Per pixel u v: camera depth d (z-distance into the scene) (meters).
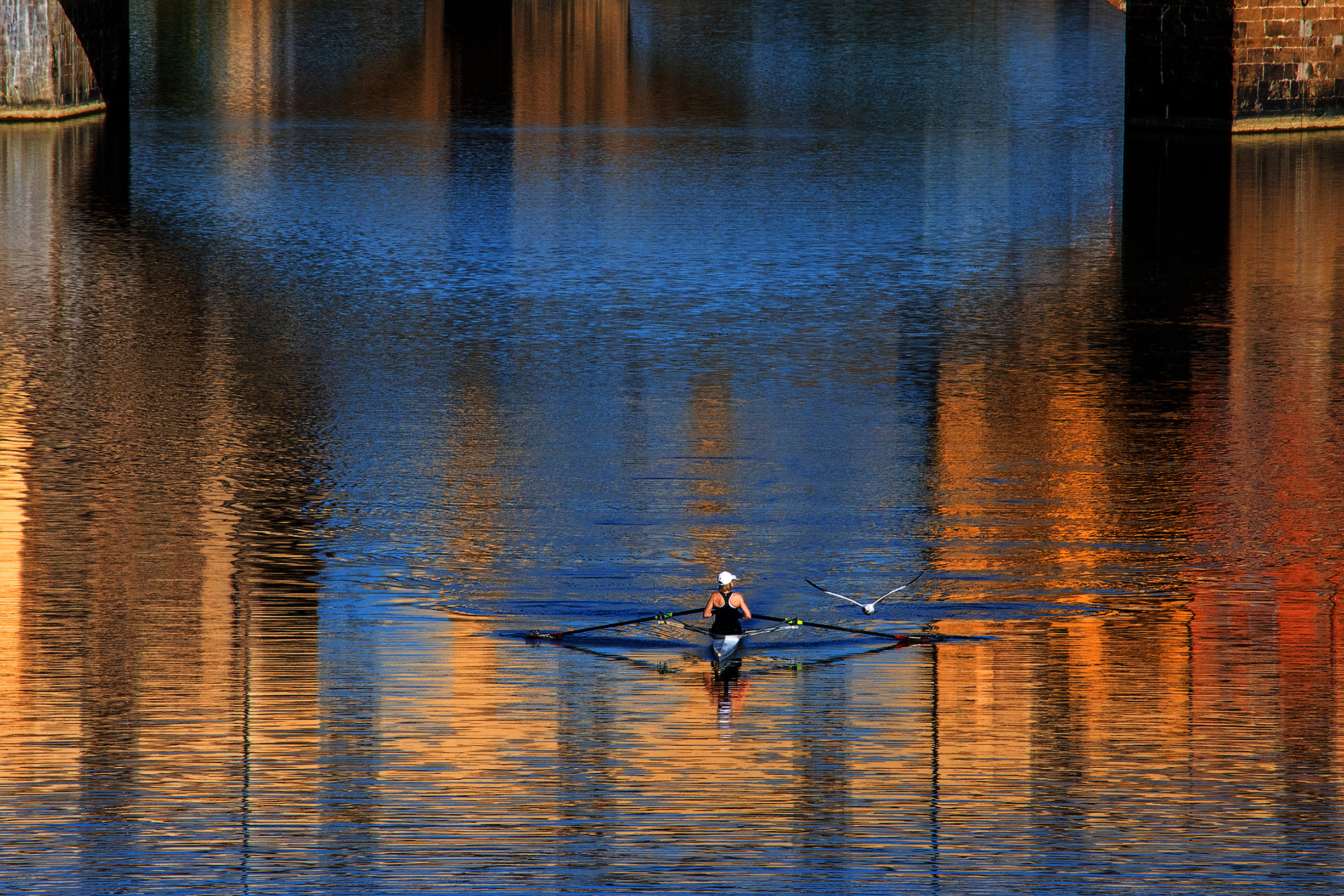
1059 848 39.56
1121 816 41.09
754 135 186.12
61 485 66.88
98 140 172.88
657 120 196.62
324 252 120.00
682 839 40.00
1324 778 42.81
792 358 91.62
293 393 82.44
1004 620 54.00
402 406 80.38
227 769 43.03
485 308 103.75
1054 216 140.62
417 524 62.88
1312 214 141.00
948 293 109.88
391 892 37.72
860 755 44.38
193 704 46.69
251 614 53.62
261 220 131.75
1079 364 90.06
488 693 48.06
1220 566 58.69
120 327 96.19
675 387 85.00
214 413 78.44
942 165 168.12
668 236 128.75
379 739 44.94
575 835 40.03
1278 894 37.66
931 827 40.62
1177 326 99.56
